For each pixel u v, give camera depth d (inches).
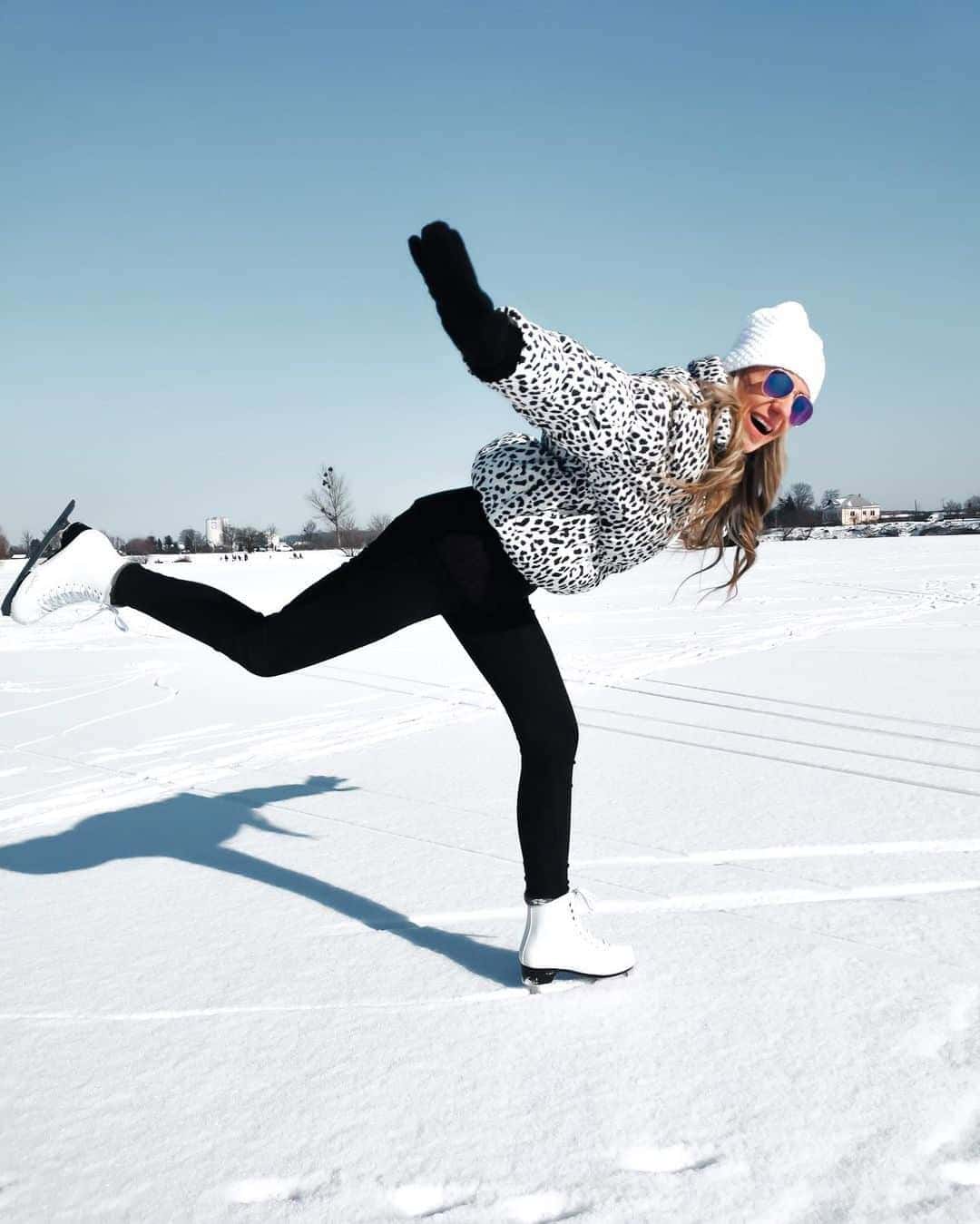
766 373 87.8
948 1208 60.5
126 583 99.3
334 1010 90.8
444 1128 71.5
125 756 204.5
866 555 1062.4
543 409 76.7
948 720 214.4
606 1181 64.6
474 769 183.9
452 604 89.7
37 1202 65.0
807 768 175.2
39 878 130.0
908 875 120.2
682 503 87.7
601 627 432.8
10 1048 85.7
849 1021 84.9
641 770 177.0
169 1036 86.9
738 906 112.7
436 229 71.1
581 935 93.9
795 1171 64.8
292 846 140.7
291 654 92.1
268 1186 65.9
